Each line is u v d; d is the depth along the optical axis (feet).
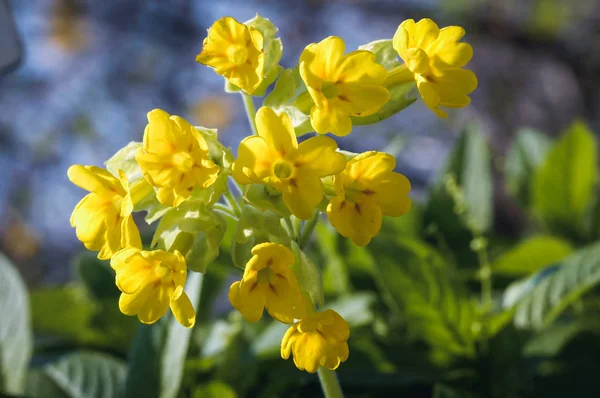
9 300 0.82
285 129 0.64
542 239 0.89
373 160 0.65
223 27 0.66
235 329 0.81
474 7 1.93
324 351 0.66
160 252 0.65
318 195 0.63
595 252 0.81
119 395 0.81
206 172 0.64
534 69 2.07
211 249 0.66
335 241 0.90
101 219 0.66
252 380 0.80
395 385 0.81
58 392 0.81
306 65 0.64
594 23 1.92
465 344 0.80
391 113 0.67
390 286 0.80
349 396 0.81
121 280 0.65
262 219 0.65
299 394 0.81
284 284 0.64
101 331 0.89
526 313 0.81
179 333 0.76
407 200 0.65
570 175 0.99
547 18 1.88
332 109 0.64
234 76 0.65
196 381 0.81
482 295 0.92
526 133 1.12
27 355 0.81
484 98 2.10
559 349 0.82
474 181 0.97
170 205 0.64
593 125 1.99
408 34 0.66
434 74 0.67
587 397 0.80
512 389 0.80
